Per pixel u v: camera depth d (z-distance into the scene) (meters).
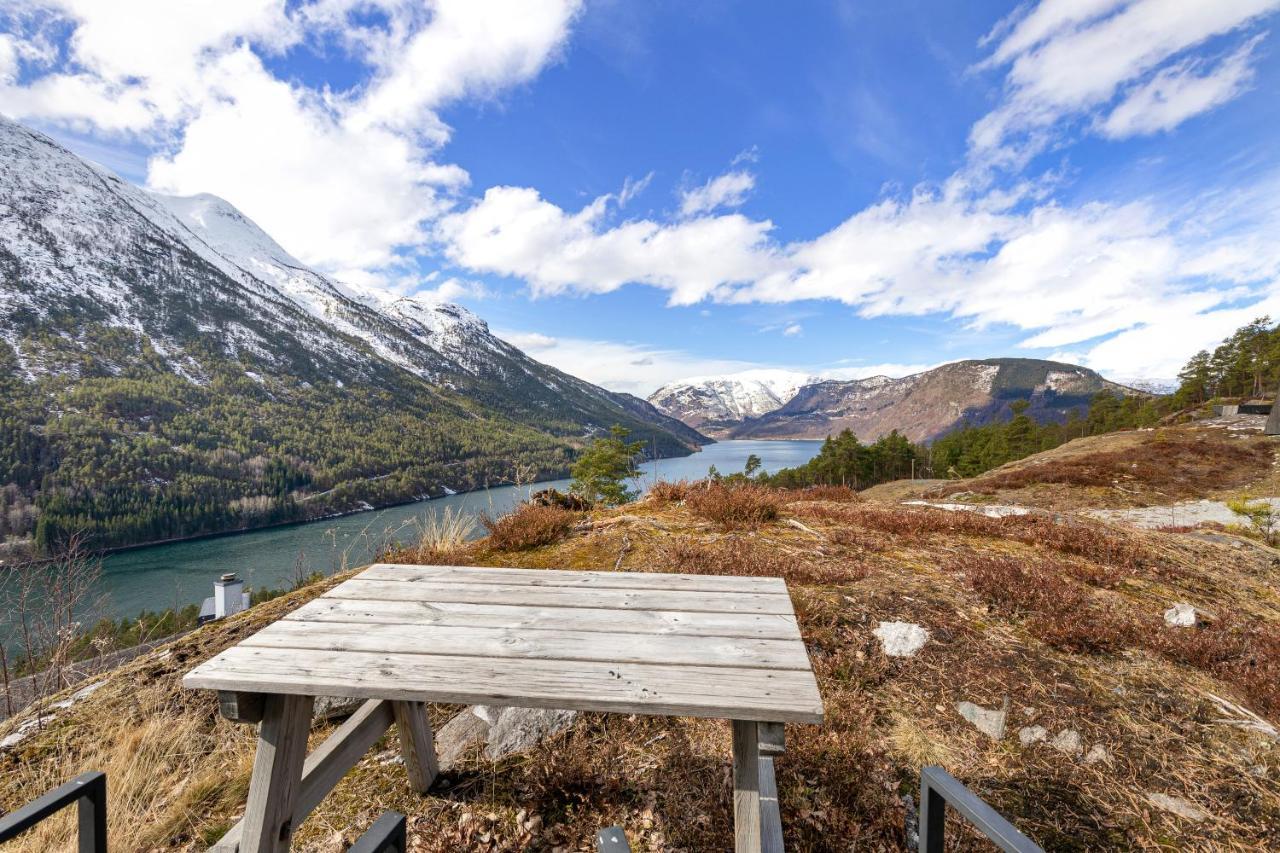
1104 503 15.50
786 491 9.32
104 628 5.84
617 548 4.93
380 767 2.43
